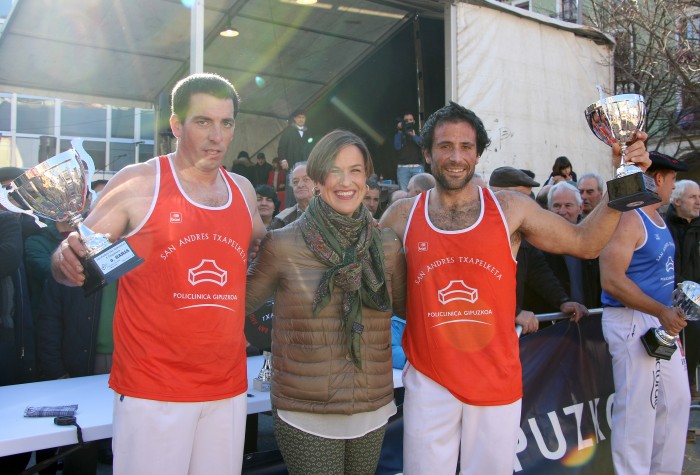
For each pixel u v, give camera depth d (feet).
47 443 7.42
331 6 28.99
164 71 34.65
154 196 6.96
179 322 6.88
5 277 10.53
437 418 8.09
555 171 24.43
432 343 8.09
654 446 10.93
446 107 8.37
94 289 6.11
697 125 41.63
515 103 26.17
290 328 7.62
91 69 33.68
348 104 38.55
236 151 40.45
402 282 8.50
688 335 16.62
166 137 34.96
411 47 32.68
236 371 7.31
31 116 50.85
